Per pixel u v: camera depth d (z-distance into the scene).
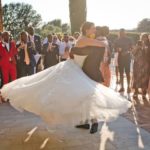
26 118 7.19
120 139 5.79
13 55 9.30
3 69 9.15
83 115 5.21
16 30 54.38
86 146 5.48
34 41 11.31
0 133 6.19
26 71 10.03
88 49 5.75
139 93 10.24
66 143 5.64
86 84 5.43
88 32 5.85
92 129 5.55
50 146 5.52
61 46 11.97
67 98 5.24
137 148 5.36
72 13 17.11
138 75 9.48
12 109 8.04
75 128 6.41
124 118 7.14
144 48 9.44
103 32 8.33
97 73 5.83
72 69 5.64
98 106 5.29
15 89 5.73
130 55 10.60
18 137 5.96
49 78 5.57
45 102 5.25
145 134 6.05
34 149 5.39
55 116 5.20
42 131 6.29
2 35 9.23
